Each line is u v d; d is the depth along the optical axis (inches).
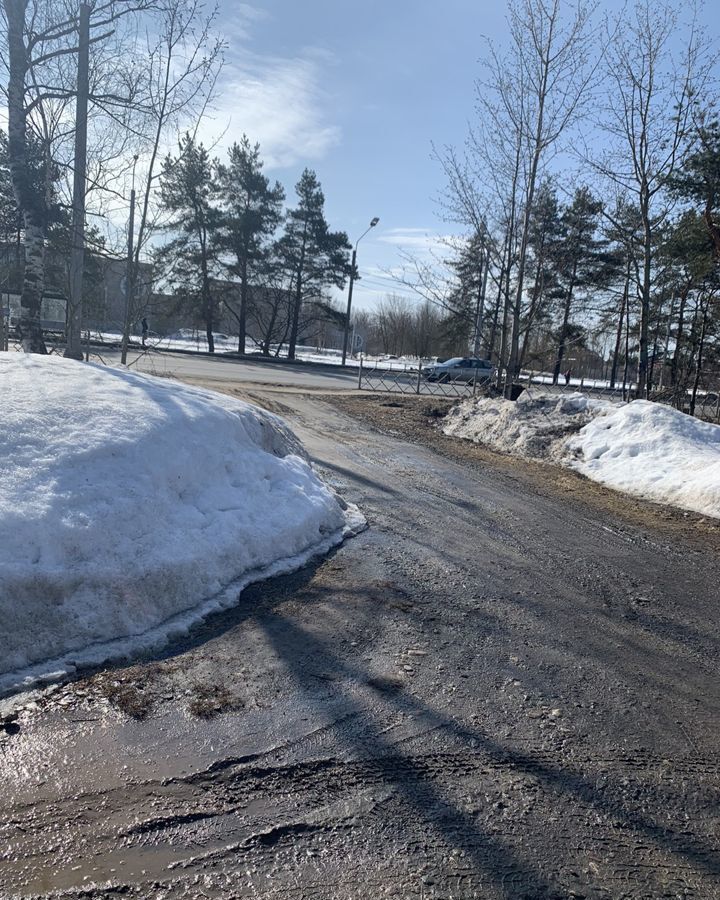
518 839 104.7
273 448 299.0
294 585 207.3
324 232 1695.4
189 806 106.7
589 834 107.3
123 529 180.4
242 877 93.0
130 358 1092.5
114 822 102.0
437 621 189.3
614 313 896.9
